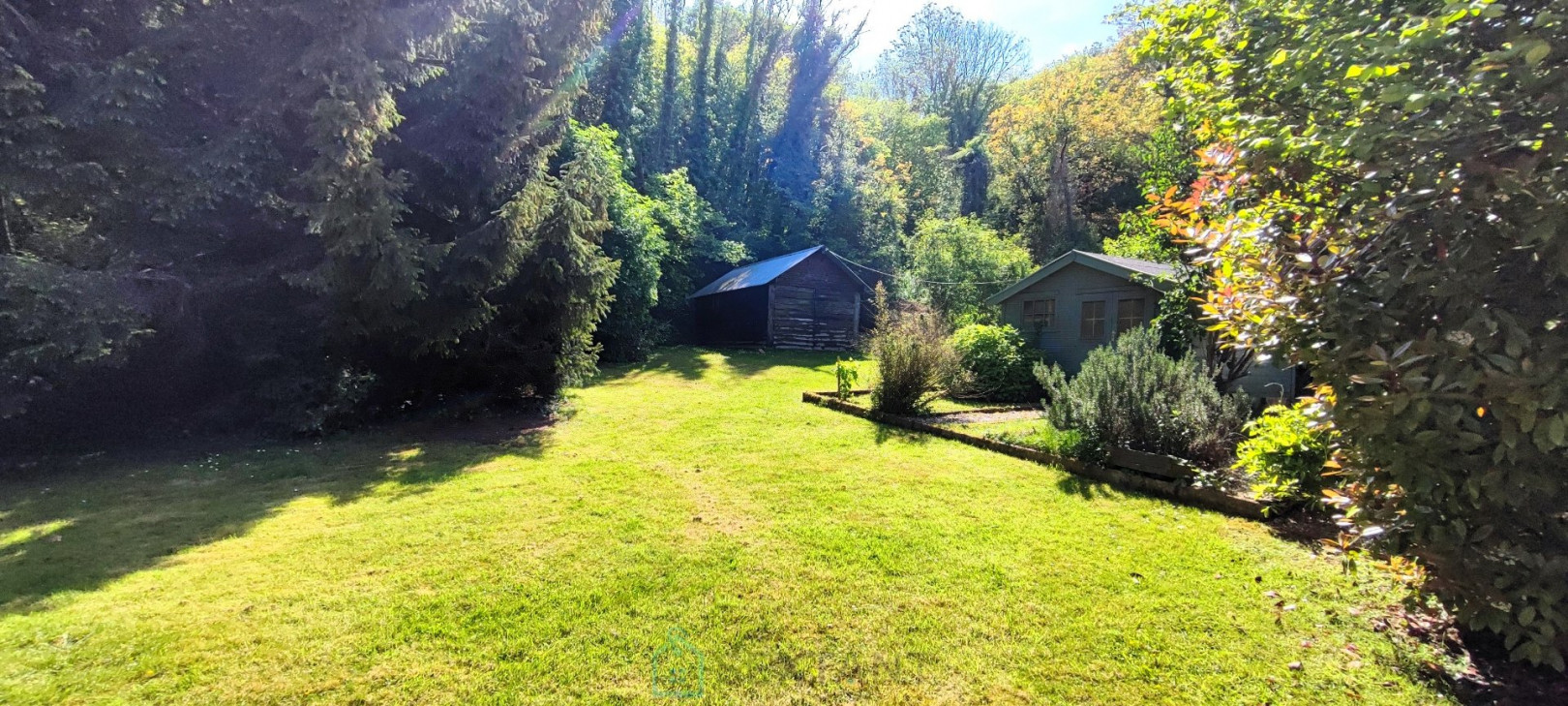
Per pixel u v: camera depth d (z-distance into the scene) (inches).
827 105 1202.0
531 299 329.1
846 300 807.7
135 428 258.4
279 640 105.0
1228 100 117.5
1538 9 76.7
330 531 159.2
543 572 133.1
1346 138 85.7
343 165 238.1
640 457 242.2
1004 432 266.4
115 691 90.3
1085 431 215.6
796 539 152.6
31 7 219.3
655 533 157.3
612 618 113.3
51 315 205.6
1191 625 111.7
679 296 831.1
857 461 233.8
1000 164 1111.6
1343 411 88.8
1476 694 90.0
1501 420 74.1
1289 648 104.0
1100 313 437.4
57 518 170.7
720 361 626.8
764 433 287.6
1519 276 79.4
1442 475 80.6
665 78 967.0
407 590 124.6
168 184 230.4
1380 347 86.7
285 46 252.2
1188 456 198.5
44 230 229.0
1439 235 82.1
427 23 278.5
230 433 274.5
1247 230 111.0
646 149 898.1
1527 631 79.2
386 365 309.6
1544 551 80.1
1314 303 95.0
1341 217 97.9
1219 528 161.3
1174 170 491.8
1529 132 74.5
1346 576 128.6
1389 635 106.4
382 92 251.0
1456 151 76.8
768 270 789.9
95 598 120.3
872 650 103.3
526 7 316.2
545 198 323.0
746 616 114.2
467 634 107.3
